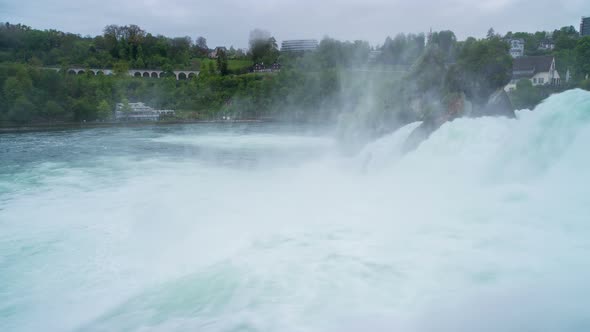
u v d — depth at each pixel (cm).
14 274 1236
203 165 3209
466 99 2500
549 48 10625
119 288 1116
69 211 1877
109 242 1466
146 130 7362
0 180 2683
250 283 991
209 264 1141
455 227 1149
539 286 816
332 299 888
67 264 1293
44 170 3081
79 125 7988
